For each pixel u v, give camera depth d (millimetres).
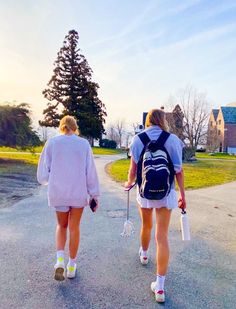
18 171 15031
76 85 40688
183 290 3465
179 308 3094
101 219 6410
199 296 3344
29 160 21984
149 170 3197
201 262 4277
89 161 3592
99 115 41969
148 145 3342
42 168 3596
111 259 4262
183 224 3646
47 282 3547
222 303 3215
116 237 5230
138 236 5301
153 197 3203
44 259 4184
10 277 3639
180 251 4688
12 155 26562
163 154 3277
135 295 3318
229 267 4133
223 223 6398
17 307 3020
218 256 4523
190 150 30891
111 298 3242
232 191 10844
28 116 20625
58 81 40344
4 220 6098
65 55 40781
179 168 3375
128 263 4137
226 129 67938
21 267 3918
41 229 5539
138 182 3453
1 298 3176
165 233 3363
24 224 5844
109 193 9602
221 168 22531
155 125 3490
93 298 3230
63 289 3398
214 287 3557
